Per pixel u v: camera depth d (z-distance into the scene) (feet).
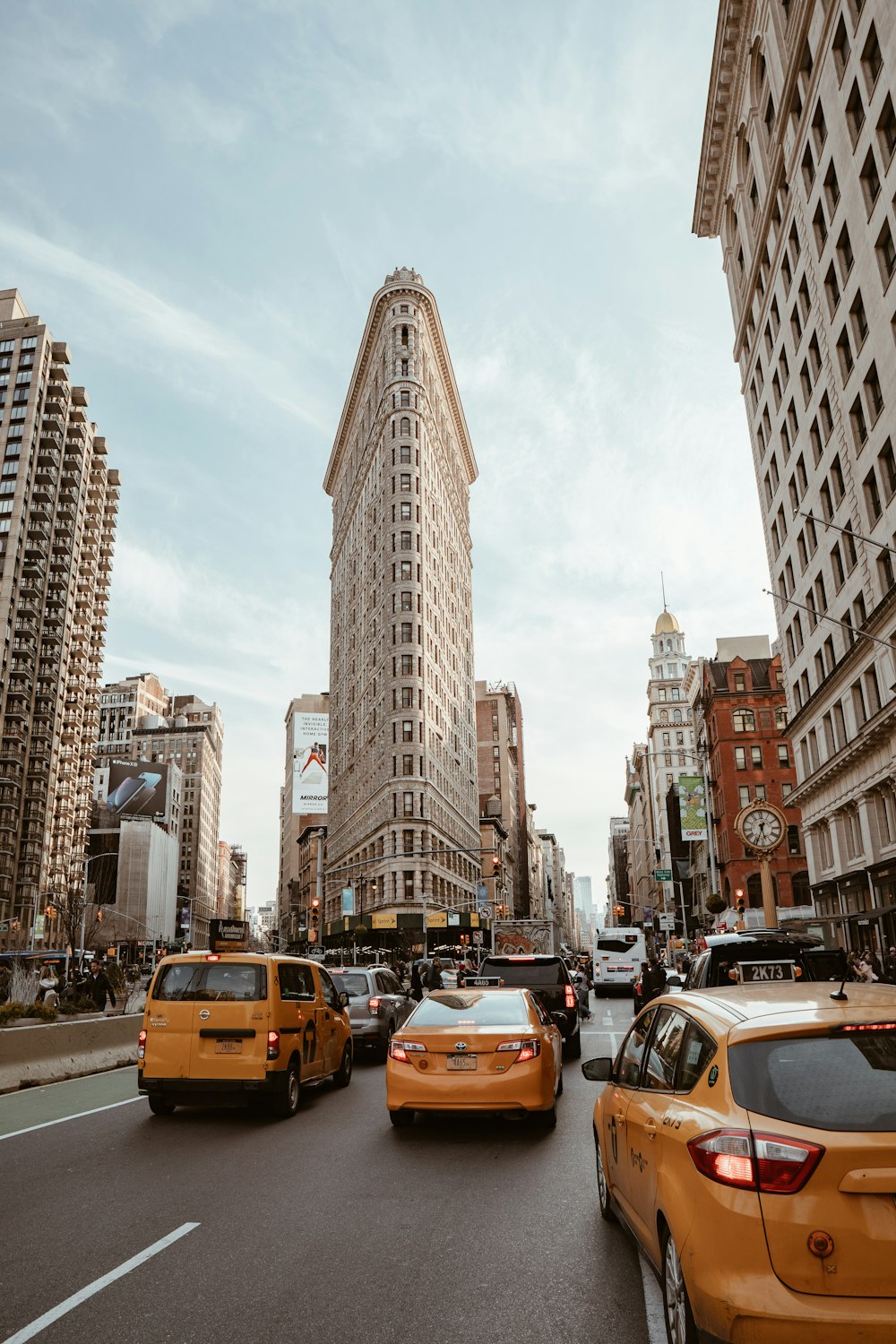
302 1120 37.35
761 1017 14.23
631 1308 16.67
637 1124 16.90
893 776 107.76
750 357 159.33
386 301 321.52
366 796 303.89
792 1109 12.32
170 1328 15.92
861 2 100.48
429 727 280.72
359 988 59.88
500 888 386.32
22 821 351.46
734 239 161.99
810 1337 11.03
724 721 233.35
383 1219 22.45
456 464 378.53
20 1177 27.22
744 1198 11.80
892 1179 11.44
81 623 412.57
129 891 422.82
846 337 112.37
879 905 114.93
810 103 114.52
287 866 644.27
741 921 121.29
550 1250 20.02
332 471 433.48
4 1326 16.03
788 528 146.20
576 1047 57.06
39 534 369.09
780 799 225.35
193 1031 37.58
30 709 358.02
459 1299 17.19
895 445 97.91
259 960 38.63
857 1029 13.42
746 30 136.46
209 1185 26.17
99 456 446.19
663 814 433.48
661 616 483.51
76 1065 52.70
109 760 587.68
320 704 526.57
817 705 135.95
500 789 496.64
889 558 105.60
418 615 281.13
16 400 373.20
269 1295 17.46
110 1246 20.42
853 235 104.17
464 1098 32.45
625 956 140.77
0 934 322.34
